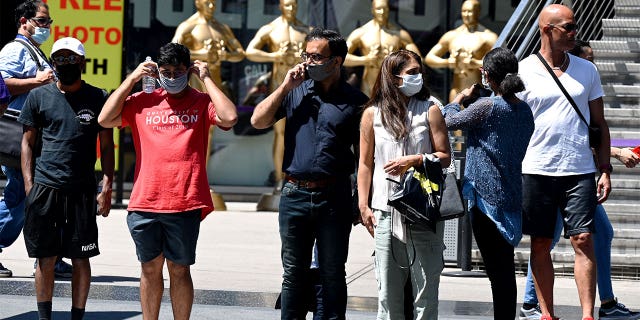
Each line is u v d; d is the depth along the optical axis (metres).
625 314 10.77
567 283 13.00
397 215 8.39
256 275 13.14
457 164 13.16
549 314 9.95
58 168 9.57
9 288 11.77
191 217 8.80
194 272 13.26
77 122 9.59
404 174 8.32
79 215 9.63
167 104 8.82
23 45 11.94
